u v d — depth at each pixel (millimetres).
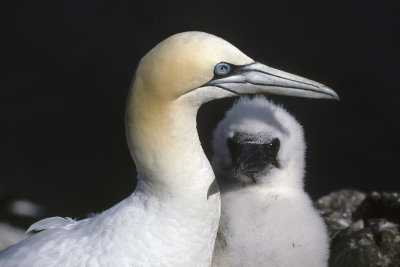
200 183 9305
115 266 9195
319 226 11875
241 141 11961
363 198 14984
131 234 9289
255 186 12164
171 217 9281
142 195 9445
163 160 9172
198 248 9453
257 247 11398
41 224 10141
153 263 9250
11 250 9617
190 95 9148
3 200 17438
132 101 9227
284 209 11805
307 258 11508
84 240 9406
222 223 11625
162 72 9008
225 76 9195
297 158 12461
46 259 9297
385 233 12859
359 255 12602
